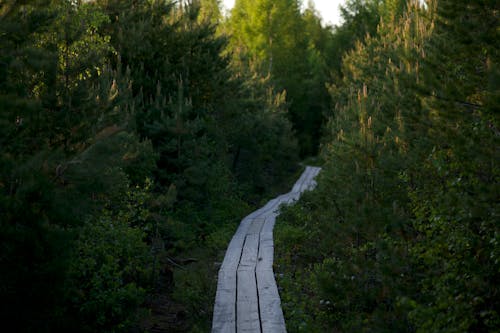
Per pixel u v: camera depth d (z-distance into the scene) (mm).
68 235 6141
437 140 8352
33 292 5781
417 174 8891
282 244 13953
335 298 7824
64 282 6582
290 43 47844
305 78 51562
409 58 11500
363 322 7332
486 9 7250
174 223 13578
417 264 7156
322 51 56969
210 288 10508
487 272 6020
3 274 5629
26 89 7418
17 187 5945
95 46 11391
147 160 13562
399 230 7969
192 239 14773
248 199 24453
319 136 49250
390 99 12328
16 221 5773
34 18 7172
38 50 7246
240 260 12391
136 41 16812
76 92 8055
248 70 34781
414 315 5797
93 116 8375
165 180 15922
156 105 16000
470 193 6809
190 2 20531
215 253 13992
